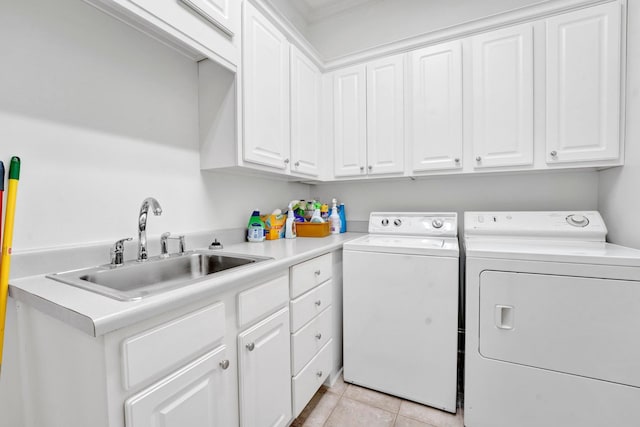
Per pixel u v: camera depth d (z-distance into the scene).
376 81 1.95
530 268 1.23
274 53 1.57
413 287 1.49
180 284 0.82
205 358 0.86
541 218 1.61
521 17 1.56
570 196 1.75
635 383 1.09
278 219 1.96
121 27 1.17
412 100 1.84
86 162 1.05
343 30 2.39
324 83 2.13
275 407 1.16
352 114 2.04
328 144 2.13
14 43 0.88
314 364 1.46
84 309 0.64
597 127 1.42
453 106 1.72
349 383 1.69
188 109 1.45
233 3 1.29
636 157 1.31
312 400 1.55
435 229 1.88
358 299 1.63
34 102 0.92
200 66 1.48
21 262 0.88
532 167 1.56
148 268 1.16
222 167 1.43
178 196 1.41
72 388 0.71
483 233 1.66
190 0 1.07
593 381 1.14
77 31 1.03
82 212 1.04
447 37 1.74
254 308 1.05
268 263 1.11
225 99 1.39
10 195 0.80
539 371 1.22
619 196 1.45
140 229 1.15
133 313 0.64
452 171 1.75
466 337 1.34
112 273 1.04
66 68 1.00
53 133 0.97
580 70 1.45
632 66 1.34
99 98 1.09
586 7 1.43
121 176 1.17
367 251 1.60
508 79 1.59
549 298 1.20
